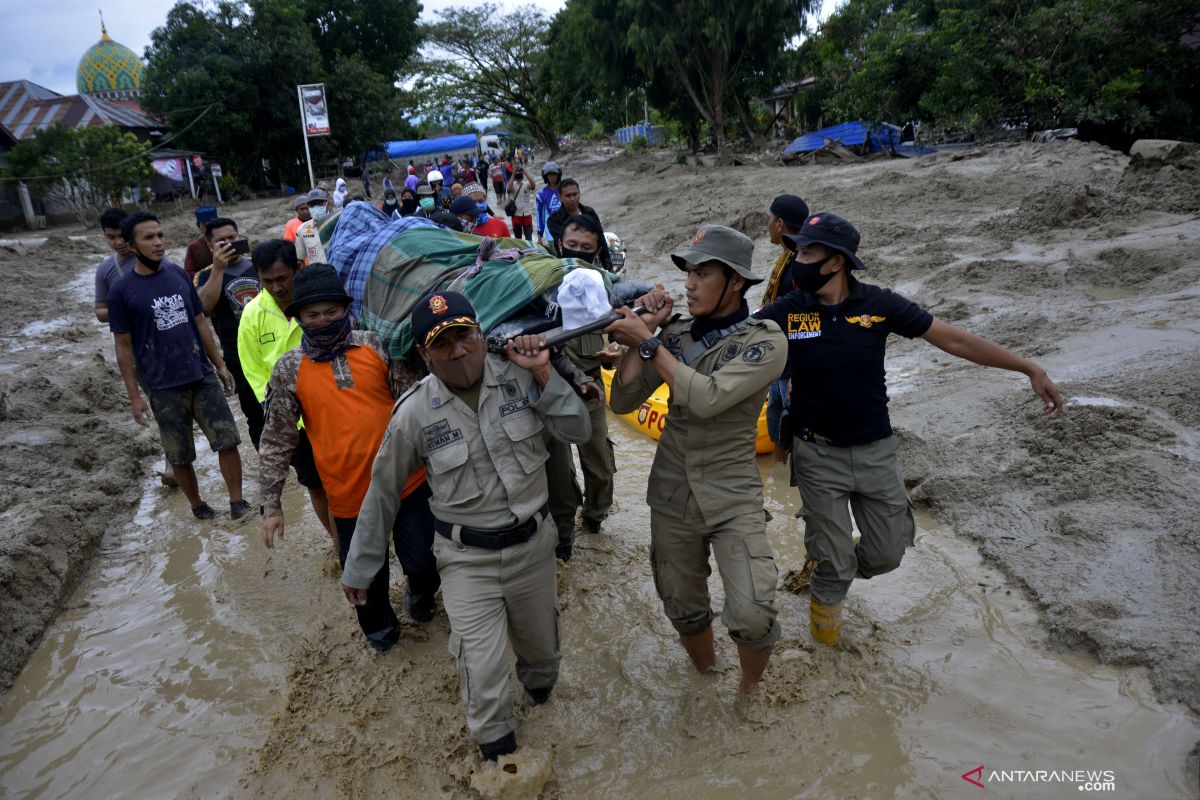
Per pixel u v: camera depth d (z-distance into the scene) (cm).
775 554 497
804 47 3438
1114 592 394
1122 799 292
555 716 366
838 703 356
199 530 589
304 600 482
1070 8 2217
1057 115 2289
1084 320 766
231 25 4041
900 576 452
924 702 353
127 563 549
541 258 411
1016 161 1730
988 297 914
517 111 5831
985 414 614
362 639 436
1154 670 345
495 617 319
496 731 318
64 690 415
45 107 4200
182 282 560
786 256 466
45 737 381
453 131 8238
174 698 403
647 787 322
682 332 334
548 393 313
